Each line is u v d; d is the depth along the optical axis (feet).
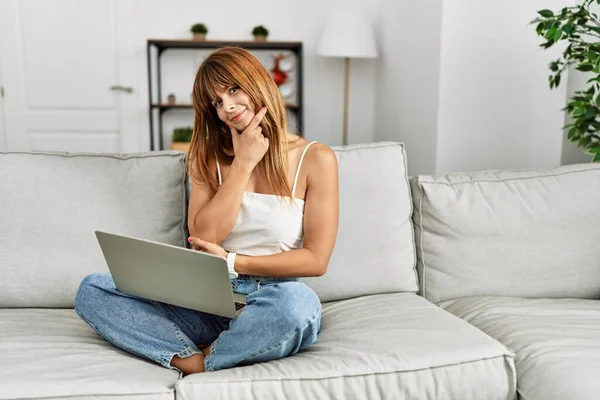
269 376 4.56
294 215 5.59
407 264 6.54
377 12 14.74
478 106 10.53
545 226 6.59
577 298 6.65
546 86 10.23
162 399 4.43
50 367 4.60
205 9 14.90
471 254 6.52
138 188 6.38
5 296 6.10
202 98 5.59
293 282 5.04
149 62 14.30
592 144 8.49
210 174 5.85
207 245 5.34
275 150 5.56
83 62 14.82
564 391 4.50
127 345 5.11
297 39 15.17
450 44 10.44
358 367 4.65
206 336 5.41
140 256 4.88
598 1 7.66
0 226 6.16
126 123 15.10
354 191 6.45
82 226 6.22
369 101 15.43
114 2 14.65
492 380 4.82
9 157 6.38
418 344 4.92
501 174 6.90
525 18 10.11
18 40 14.64
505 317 5.85
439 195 6.57
